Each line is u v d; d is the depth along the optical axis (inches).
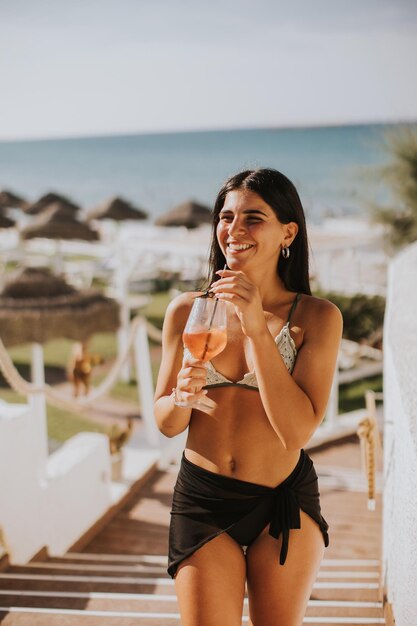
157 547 196.9
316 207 1390.3
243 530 81.0
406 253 217.9
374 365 468.8
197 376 78.2
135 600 135.1
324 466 265.6
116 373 230.5
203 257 546.0
